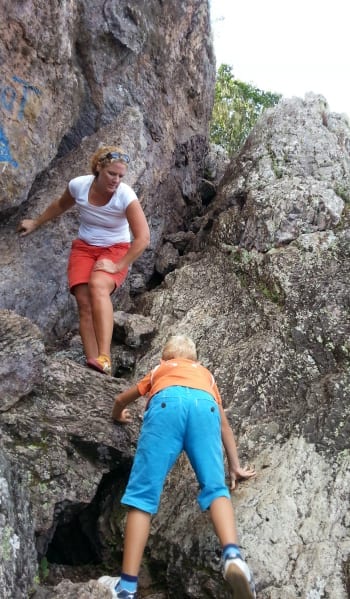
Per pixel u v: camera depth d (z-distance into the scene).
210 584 2.87
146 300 4.94
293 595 2.74
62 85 4.47
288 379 3.72
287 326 3.99
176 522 3.16
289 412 3.57
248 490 3.18
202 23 6.20
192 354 3.20
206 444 2.82
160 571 3.11
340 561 2.81
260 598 2.76
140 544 2.67
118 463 3.37
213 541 2.96
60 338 4.49
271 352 3.87
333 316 3.95
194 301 4.65
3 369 3.10
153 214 5.63
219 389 3.82
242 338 4.18
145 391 3.12
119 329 4.45
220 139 14.68
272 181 5.02
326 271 4.27
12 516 2.60
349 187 4.91
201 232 5.54
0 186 3.98
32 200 4.50
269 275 4.38
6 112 4.01
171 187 6.03
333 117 5.54
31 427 3.13
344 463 3.16
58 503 3.05
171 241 5.79
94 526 3.46
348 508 2.99
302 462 3.22
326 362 3.75
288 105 5.57
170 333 4.39
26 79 4.14
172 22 5.71
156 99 5.66
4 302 4.05
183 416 2.83
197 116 6.55
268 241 4.63
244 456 3.40
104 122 5.16
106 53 5.09
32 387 3.22
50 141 4.39
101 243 3.95
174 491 3.34
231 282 4.63
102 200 3.87
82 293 3.92
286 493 3.10
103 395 3.44
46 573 3.12
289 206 4.70
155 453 2.78
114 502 3.40
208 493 2.72
